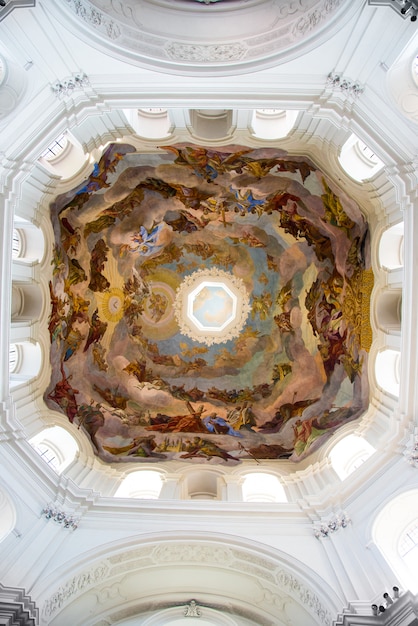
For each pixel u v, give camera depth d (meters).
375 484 11.88
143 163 15.27
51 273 15.19
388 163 11.12
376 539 10.96
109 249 17.56
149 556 11.43
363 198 13.92
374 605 8.91
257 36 10.25
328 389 16.39
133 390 17.91
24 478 11.64
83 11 9.59
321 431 15.66
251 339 19.16
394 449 12.01
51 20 9.37
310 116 12.43
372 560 10.44
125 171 15.42
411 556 10.59
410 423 11.95
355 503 11.85
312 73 10.38
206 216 17.94
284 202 16.53
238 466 15.75
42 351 14.94
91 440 15.70
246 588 11.35
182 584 11.56
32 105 10.35
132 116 13.89
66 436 15.03
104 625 10.91
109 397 17.12
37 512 11.46
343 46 9.88
